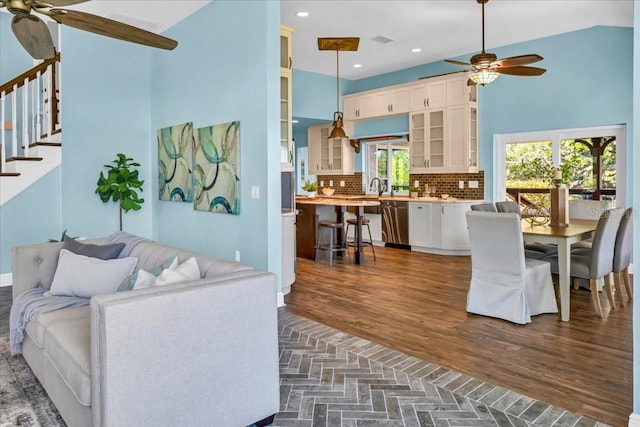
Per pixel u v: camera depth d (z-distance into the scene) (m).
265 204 4.21
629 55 5.59
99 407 1.74
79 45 5.47
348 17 5.32
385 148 8.61
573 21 5.57
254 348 2.13
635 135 2.05
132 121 5.92
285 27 5.01
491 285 3.87
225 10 4.61
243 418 2.10
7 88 5.03
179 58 5.40
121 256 3.26
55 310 2.67
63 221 5.45
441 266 6.12
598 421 2.24
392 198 7.88
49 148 5.25
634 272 2.08
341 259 6.67
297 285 5.05
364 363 2.95
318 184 9.61
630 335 3.42
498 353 3.10
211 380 1.98
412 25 5.63
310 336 3.44
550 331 3.53
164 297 1.83
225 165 4.66
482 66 4.52
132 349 1.74
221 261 2.52
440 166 7.26
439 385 2.63
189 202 5.32
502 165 6.90
